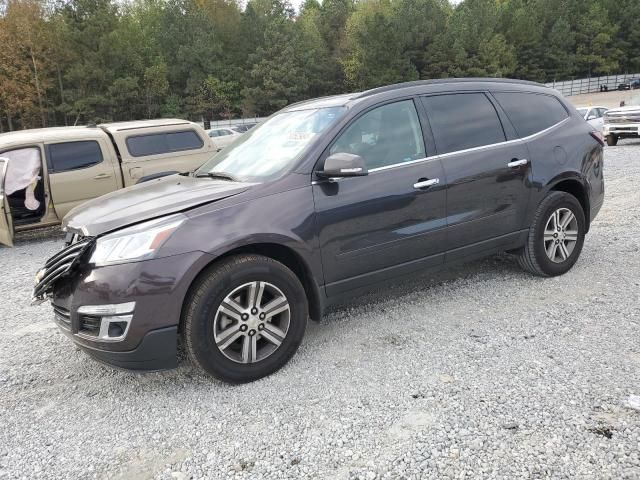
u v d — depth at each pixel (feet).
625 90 229.45
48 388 11.93
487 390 10.36
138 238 10.29
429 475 8.13
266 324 11.32
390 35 203.62
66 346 14.29
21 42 144.05
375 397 10.42
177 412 10.46
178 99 189.57
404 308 14.92
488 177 14.37
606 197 29.04
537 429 9.02
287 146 12.89
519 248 16.01
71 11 152.25
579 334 12.50
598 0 283.18
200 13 203.82
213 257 10.53
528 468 8.11
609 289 15.17
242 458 8.91
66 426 10.31
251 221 11.06
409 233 13.15
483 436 8.95
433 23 224.53
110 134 31.48
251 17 212.84
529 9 263.90
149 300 10.10
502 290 15.72
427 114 13.96
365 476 8.23
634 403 9.55
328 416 9.91
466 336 12.85
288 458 8.81
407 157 13.33
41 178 28.73
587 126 17.28
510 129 15.30
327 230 11.96
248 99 194.08
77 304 10.38
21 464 9.18
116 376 12.26
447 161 13.76
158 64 178.40
